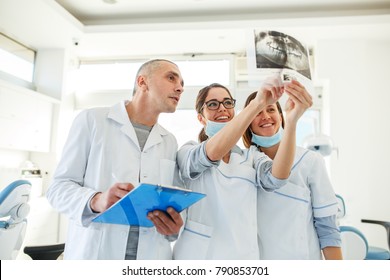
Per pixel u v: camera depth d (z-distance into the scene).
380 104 4.11
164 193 0.81
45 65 4.55
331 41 4.05
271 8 3.85
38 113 4.18
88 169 1.20
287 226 1.15
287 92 0.96
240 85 4.58
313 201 1.21
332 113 3.96
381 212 3.95
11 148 3.88
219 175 1.18
